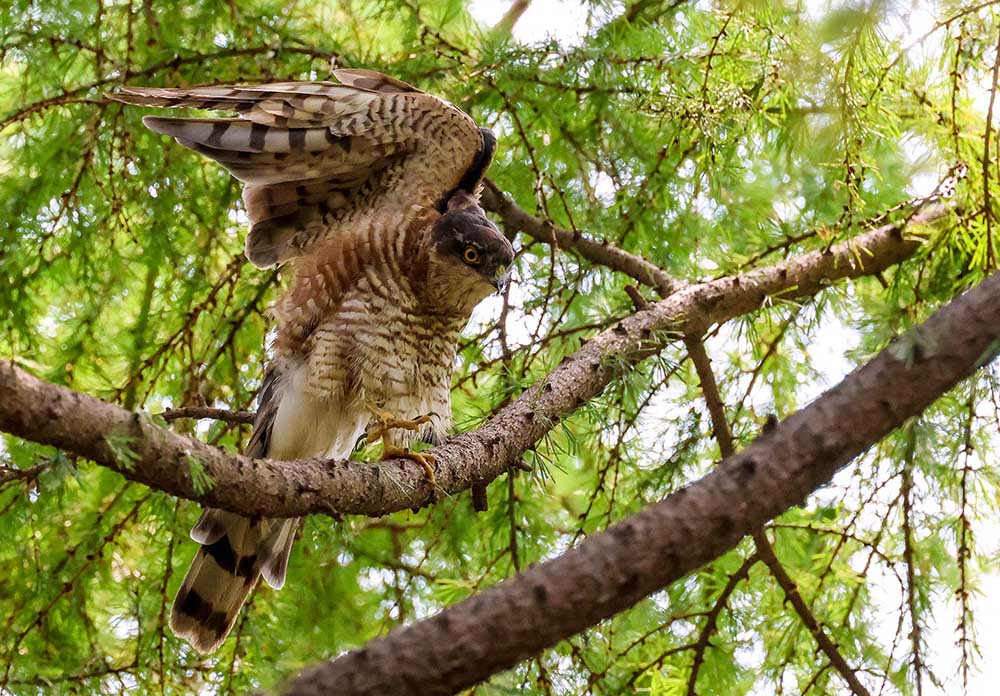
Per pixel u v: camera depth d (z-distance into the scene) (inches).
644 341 385.4
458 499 445.1
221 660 421.4
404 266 366.9
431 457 324.2
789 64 343.9
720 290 414.3
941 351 233.3
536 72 429.7
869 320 414.6
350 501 293.0
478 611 225.5
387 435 333.4
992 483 391.9
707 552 230.8
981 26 364.8
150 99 330.6
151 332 447.5
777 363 466.0
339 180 373.1
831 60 324.8
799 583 431.8
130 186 432.8
